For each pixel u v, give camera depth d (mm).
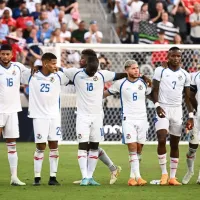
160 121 38625
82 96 38281
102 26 83750
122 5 81562
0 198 33750
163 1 80625
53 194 34938
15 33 73875
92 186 37875
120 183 39406
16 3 79812
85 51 38500
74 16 80250
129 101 38375
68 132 62000
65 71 38406
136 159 38281
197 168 46594
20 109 38844
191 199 33625
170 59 38812
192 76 39188
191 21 78062
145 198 33812
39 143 37906
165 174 38781
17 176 42312
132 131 38219
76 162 49469
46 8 79562
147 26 72688
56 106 38312
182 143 61219
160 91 38969
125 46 60906
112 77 38500
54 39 73438
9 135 38500
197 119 38938
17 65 38438
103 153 39281
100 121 38625
